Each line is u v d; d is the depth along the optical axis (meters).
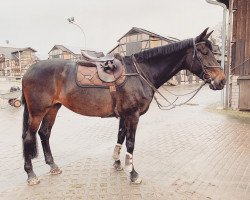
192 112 12.23
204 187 4.33
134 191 4.14
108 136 7.78
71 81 4.36
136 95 4.26
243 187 4.34
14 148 6.46
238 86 11.99
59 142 7.12
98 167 5.17
